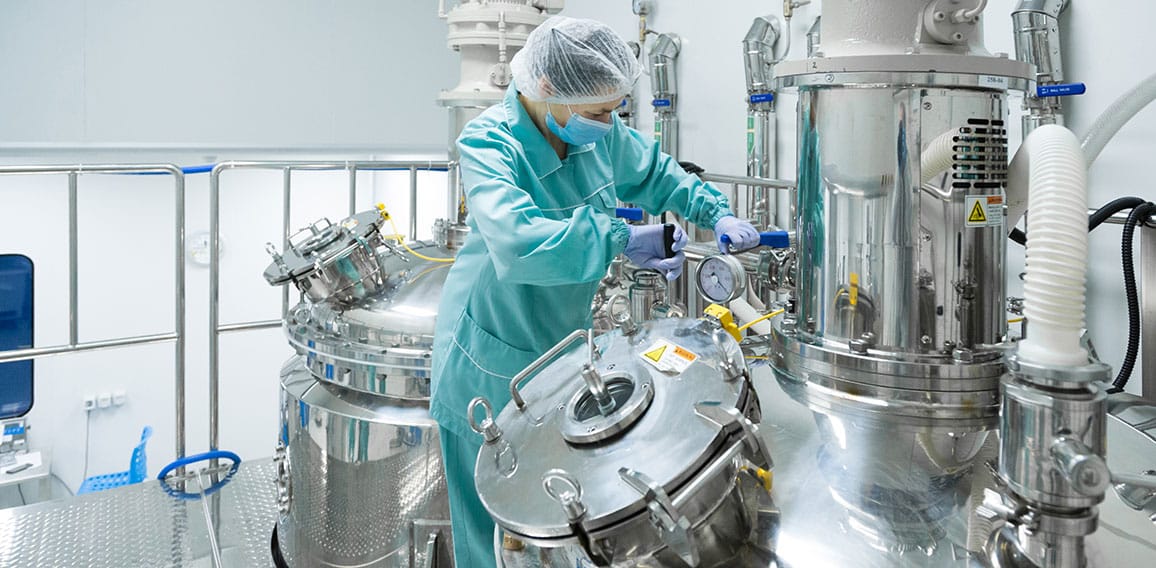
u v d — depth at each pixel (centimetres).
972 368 92
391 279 191
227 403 392
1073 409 67
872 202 96
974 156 94
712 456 73
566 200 153
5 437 347
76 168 238
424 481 169
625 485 71
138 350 373
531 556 81
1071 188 73
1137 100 128
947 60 90
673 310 162
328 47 384
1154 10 153
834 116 98
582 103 136
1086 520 68
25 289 349
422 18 404
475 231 154
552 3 223
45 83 333
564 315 153
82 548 209
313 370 190
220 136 367
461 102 213
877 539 72
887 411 92
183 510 233
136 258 367
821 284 104
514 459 84
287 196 273
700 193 166
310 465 184
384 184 408
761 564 71
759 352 125
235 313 389
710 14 268
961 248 95
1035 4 163
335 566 182
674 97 286
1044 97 159
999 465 75
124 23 343
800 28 230
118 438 372
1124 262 140
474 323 151
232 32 363
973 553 69
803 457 86
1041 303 71
